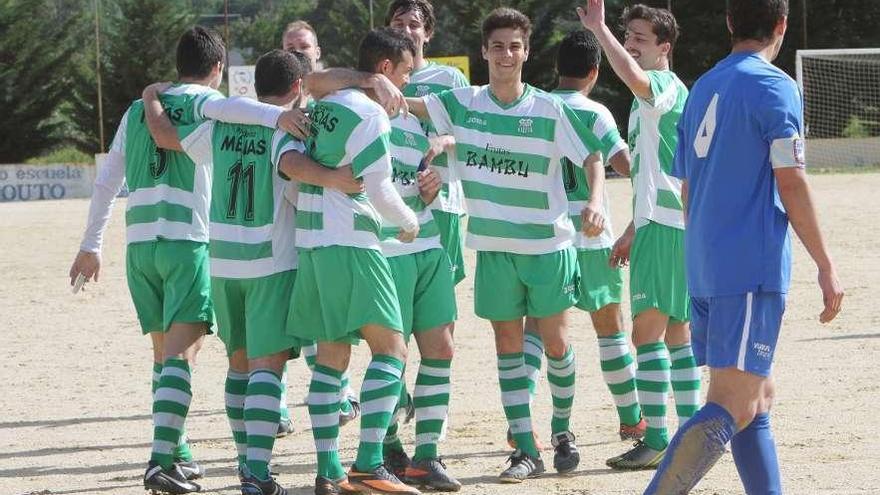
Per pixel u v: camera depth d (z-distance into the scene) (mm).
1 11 120000
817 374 19922
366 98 12570
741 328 10242
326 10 151125
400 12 16250
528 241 13961
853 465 13867
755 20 10625
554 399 14461
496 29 13883
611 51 13805
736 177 10312
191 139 13445
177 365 13586
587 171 14125
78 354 24578
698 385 14836
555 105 13945
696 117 10703
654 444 14352
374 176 12289
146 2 123938
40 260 42406
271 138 13203
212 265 13258
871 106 105438
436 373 13562
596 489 13367
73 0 141750
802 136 10250
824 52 85812
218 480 14312
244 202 13141
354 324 12586
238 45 158500
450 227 15562
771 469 10570
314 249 12688
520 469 13867
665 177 14305
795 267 34656
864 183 67188
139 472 14859
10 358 24219
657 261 14273
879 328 24422
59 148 124688
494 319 14195
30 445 16594
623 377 15648
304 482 14172
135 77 123812
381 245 13156
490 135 14016
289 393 20297
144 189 14016
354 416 18297
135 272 14148
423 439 13516
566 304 14109
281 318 13062
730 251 10281
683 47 116000
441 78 16219
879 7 115938
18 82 120688
